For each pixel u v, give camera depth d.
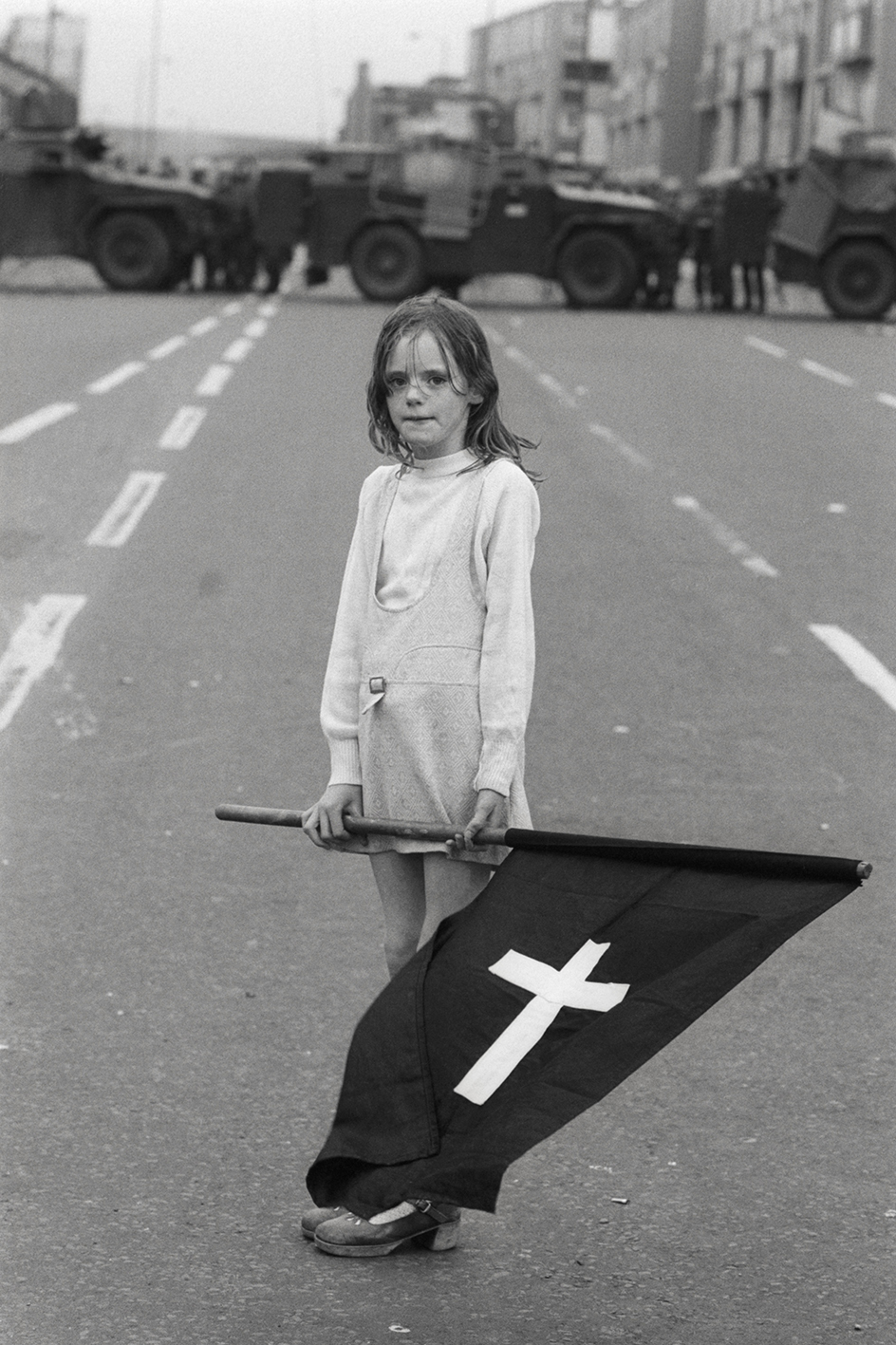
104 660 9.59
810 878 3.52
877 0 59.50
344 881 6.52
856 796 7.66
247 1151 4.53
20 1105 4.74
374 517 4.11
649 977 3.53
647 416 20.22
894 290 36.88
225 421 18.25
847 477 16.28
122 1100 4.79
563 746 8.30
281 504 14.00
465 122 37.25
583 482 15.67
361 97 57.12
